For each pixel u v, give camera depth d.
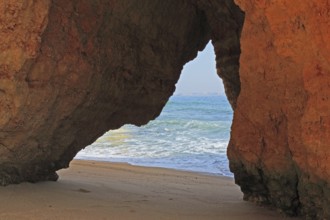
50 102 6.16
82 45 6.57
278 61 4.91
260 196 6.16
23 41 5.46
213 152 18.41
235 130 5.91
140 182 9.56
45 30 5.82
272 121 5.33
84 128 7.45
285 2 4.36
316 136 4.32
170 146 20.44
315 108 4.34
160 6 8.20
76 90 6.60
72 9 6.34
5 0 5.26
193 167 14.34
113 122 8.39
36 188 6.47
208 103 66.06
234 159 6.02
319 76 4.30
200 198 7.37
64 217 5.03
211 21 9.12
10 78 5.48
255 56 5.33
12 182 6.41
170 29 8.84
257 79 5.41
